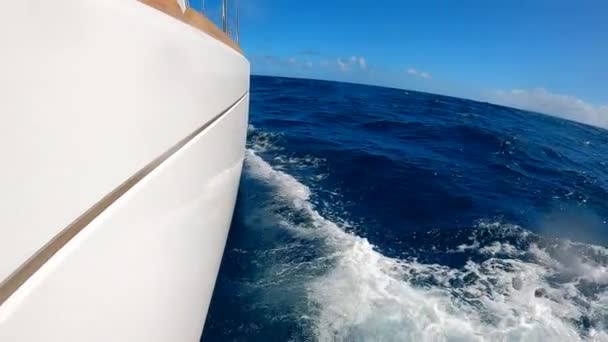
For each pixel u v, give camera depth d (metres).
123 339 1.11
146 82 1.12
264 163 7.07
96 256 0.90
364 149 8.40
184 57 1.46
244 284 3.26
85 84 0.80
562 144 12.71
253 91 20.48
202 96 1.77
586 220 5.39
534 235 4.66
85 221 0.86
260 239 4.05
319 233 4.29
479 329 2.91
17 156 0.63
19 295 0.66
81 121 0.80
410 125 12.67
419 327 2.87
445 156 8.61
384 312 3.01
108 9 0.88
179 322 1.66
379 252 4.00
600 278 3.81
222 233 2.66
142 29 1.07
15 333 0.66
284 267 3.56
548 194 6.52
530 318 3.10
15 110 0.62
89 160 0.84
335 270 3.55
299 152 7.89
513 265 3.95
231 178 2.88
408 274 3.61
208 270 2.18
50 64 0.69
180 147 1.51
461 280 3.59
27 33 0.63
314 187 5.84
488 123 15.23
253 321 2.84
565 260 4.14
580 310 3.27
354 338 2.72
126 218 1.05
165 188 1.34
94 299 0.92
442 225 4.76
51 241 0.73
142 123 1.11
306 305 3.03
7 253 0.63
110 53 0.90
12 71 0.61
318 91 22.75
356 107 16.94
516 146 10.21
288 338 2.69
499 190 6.43
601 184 7.62
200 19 2.10
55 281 0.75
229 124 2.57
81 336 0.88
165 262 1.40
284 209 4.91
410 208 5.25
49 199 0.72
